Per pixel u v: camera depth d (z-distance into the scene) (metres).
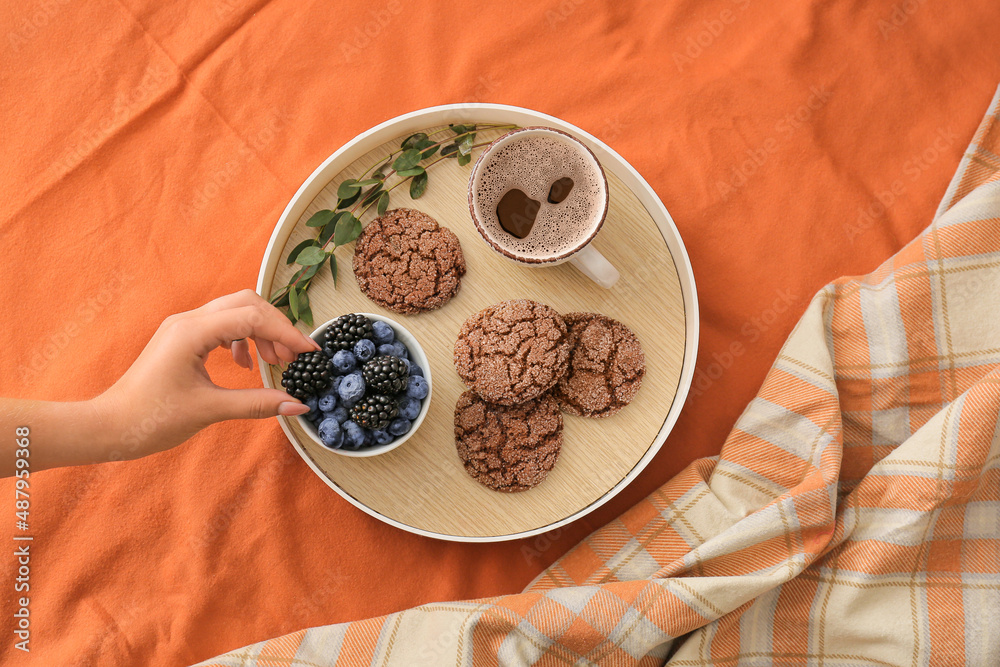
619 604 0.76
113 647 0.80
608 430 0.78
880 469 0.78
